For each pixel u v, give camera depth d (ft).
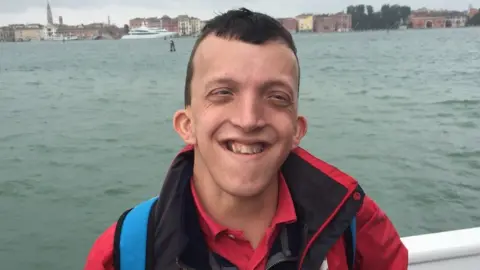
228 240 1.90
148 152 15.17
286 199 1.98
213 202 1.89
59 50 133.59
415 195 10.35
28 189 11.80
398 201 10.08
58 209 10.47
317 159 2.08
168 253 1.85
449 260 3.10
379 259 2.21
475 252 3.11
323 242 1.95
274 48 1.73
